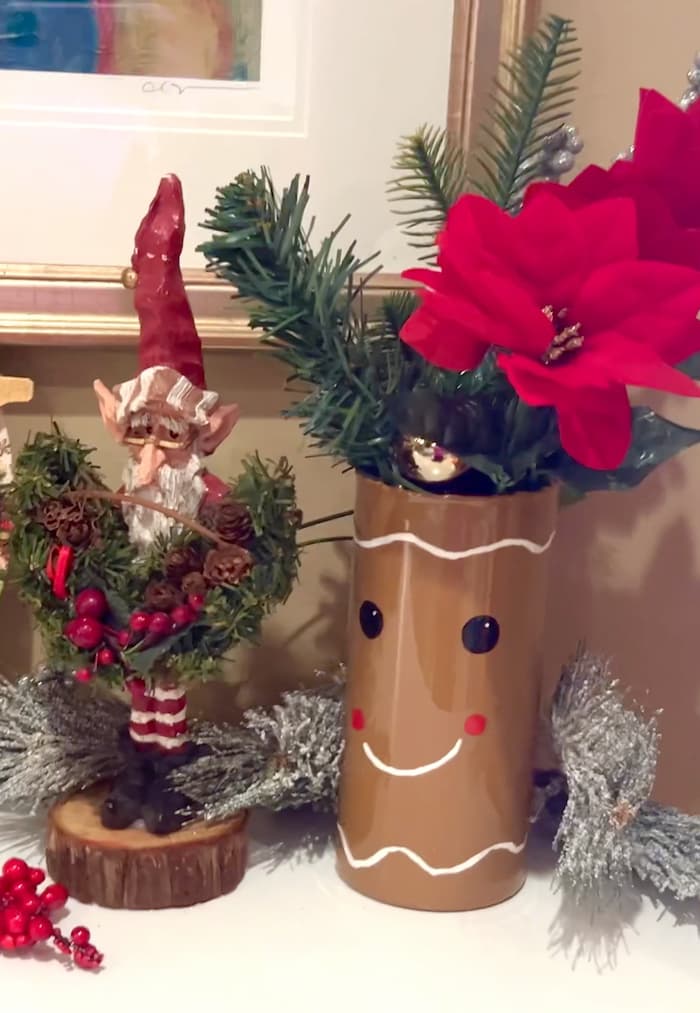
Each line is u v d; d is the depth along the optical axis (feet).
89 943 1.79
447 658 1.86
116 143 2.10
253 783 2.03
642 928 1.99
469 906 1.99
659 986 1.83
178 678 1.93
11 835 2.16
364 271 2.20
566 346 1.56
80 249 2.14
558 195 1.65
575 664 2.14
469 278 1.50
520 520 1.84
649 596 2.50
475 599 1.84
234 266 1.78
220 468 2.31
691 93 1.87
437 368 1.91
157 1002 1.70
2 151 2.08
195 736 2.08
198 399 1.84
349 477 2.35
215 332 2.18
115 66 2.07
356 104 2.13
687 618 2.52
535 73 1.91
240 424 2.30
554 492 1.92
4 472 2.15
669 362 1.57
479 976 1.82
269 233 1.74
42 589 1.87
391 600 1.86
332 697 2.17
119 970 1.77
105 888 1.91
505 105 2.17
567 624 2.49
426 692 1.87
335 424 1.85
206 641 1.86
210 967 1.79
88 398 2.26
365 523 1.90
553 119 1.96
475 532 1.81
